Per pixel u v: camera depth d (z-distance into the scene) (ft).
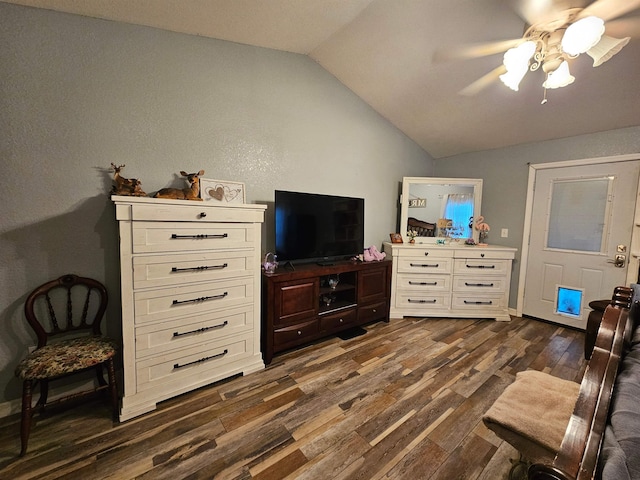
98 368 5.85
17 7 5.08
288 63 8.53
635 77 6.78
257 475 4.17
